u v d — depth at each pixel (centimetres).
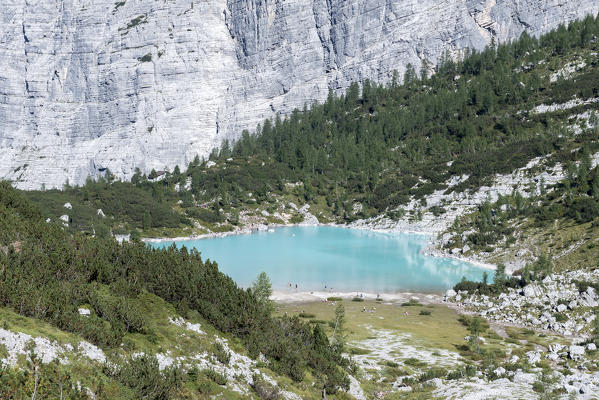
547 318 11056
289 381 5525
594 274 12750
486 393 5903
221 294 6328
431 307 12475
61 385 3447
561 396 5678
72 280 5328
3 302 4419
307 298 13075
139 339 4916
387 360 8481
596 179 18125
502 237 17512
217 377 4825
